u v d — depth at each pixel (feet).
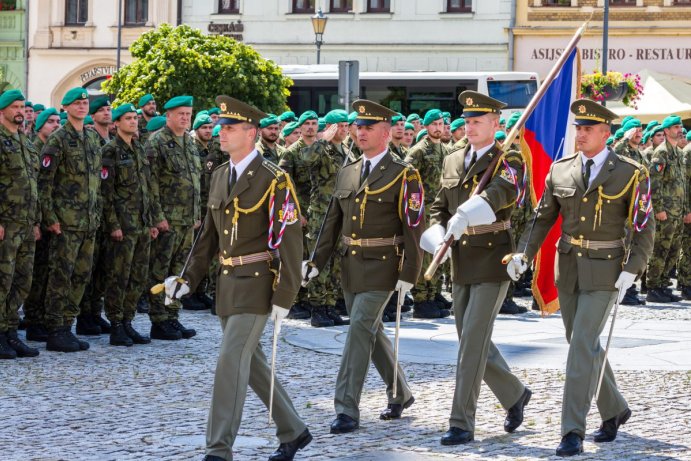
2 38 206.49
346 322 70.69
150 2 198.49
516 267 38.73
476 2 185.78
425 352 58.75
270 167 35.68
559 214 40.55
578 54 49.88
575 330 38.68
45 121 65.72
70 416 42.98
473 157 41.01
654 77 151.33
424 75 151.33
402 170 41.86
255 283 35.29
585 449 38.40
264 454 37.47
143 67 131.23
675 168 84.74
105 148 59.77
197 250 36.96
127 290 60.90
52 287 57.88
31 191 56.24
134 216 60.03
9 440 39.11
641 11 180.75
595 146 39.24
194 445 38.47
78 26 202.69
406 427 41.68
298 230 35.35
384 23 189.67
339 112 70.18
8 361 54.90
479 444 39.09
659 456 37.45
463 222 38.73
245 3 194.49
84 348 58.44
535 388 49.03
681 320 73.97
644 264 38.42
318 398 46.88
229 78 131.23
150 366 53.98
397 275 41.91
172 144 64.18
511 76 149.59
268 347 60.34
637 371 53.21
